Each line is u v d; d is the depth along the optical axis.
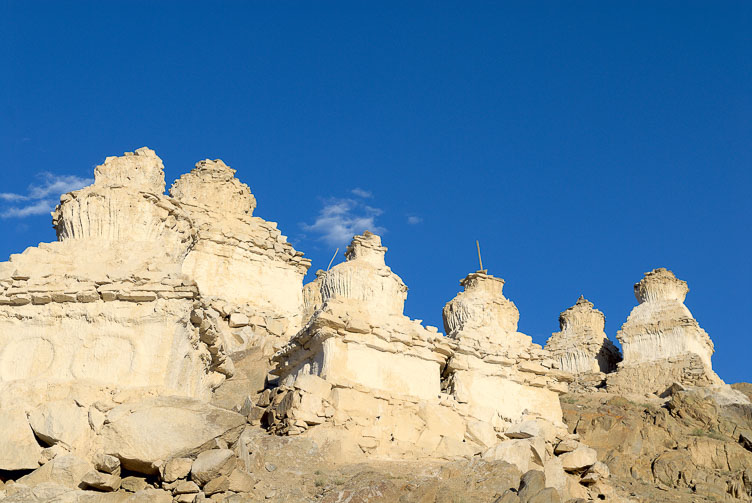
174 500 19.42
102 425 19.47
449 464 27.17
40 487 18.41
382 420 29.41
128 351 20.62
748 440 38.69
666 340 49.34
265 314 41.25
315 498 23.58
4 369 20.66
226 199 45.34
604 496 30.36
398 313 33.28
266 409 29.91
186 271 41.59
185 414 19.83
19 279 21.39
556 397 35.00
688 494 34.44
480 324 35.84
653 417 40.62
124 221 22.61
